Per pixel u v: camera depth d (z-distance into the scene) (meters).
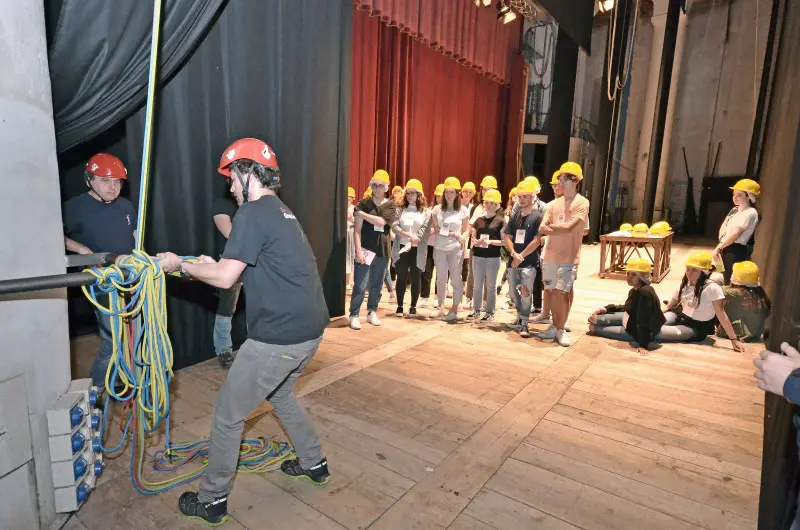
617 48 12.30
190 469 2.17
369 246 4.46
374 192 4.34
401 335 4.32
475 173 10.27
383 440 2.47
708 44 15.45
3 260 1.46
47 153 1.62
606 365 3.66
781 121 4.01
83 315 4.30
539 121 13.73
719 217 15.87
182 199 3.19
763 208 5.53
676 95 15.73
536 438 2.53
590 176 15.70
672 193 16.64
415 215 4.99
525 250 4.16
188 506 1.84
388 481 2.12
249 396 1.70
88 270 1.48
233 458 1.78
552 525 1.85
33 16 1.54
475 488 2.08
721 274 5.11
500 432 2.58
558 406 2.92
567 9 5.93
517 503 1.98
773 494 1.41
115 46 2.23
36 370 1.61
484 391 3.12
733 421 2.76
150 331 1.68
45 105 1.61
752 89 14.93
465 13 8.34
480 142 10.33
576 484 2.12
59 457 1.68
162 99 3.01
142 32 2.32
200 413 2.72
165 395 1.80
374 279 4.58
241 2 3.42
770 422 1.51
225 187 3.35
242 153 1.72
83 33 2.13
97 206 2.74
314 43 4.05
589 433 2.59
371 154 7.26
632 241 7.55
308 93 4.05
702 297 4.16
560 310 4.08
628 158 15.77
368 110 7.10
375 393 3.05
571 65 10.98
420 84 8.21
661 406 2.95
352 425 2.62
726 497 2.04
